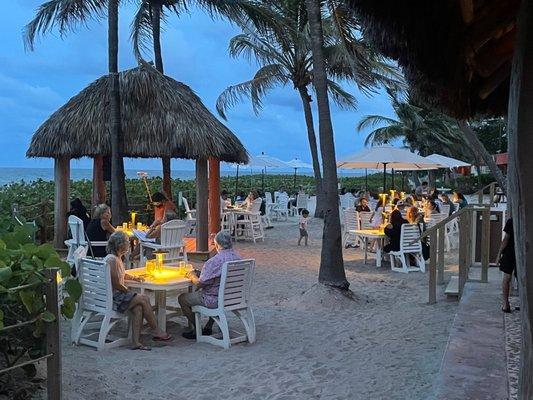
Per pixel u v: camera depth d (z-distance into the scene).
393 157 17.17
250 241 16.66
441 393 4.28
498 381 4.54
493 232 10.79
